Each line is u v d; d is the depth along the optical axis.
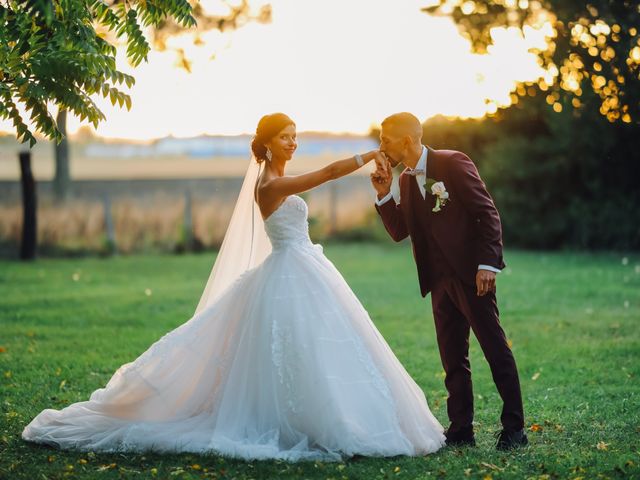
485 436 5.21
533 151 17.38
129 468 4.45
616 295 11.10
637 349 7.80
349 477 4.26
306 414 4.62
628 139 15.86
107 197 17.77
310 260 4.99
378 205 5.23
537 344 8.18
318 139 44.44
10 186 21.30
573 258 15.88
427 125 18.38
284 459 4.46
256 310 4.87
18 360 7.46
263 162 5.30
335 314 4.83
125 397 4.91
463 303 4.91
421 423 4.89
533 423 5.46
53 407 5.91
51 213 17.55
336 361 4.71
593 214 17.12
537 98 16.83
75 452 4.74
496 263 4.76
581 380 6.72
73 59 4.91
